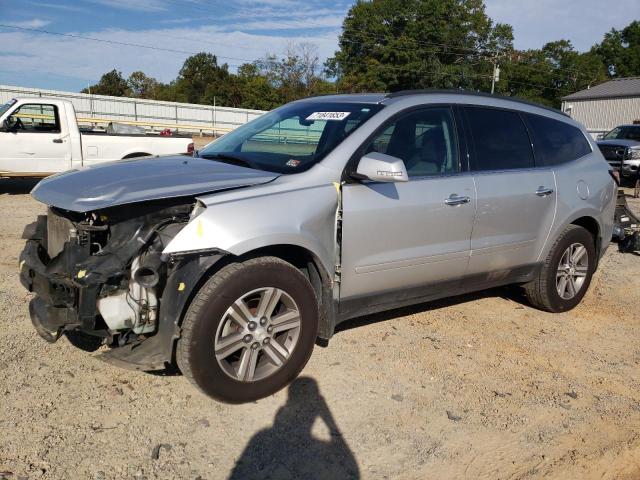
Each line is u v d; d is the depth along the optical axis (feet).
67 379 11.89
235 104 242.99
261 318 11.22
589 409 12.10
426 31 197.77
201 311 10.46
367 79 199.21
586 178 17.49
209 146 15.69
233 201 10.96
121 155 37.50
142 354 10.77
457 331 15.70
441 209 13.74
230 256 11.07
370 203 12.59
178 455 9.76
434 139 14.23
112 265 10.41
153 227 10.77
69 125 35.73
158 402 11.27
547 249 16.67
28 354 12.84
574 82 240.32
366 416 11.27
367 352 13.97
